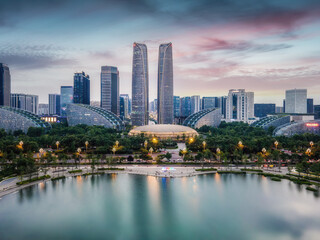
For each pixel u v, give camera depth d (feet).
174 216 426.51
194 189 542.16
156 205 465.06
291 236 367.66
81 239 358.64
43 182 577.43
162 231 380.99
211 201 481.46
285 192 521.65
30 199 485.97
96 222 404.98
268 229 385.50
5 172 606.14
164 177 623.36
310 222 403.54
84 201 480.23
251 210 444.96
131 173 650.84
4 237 360.48
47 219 411.95
